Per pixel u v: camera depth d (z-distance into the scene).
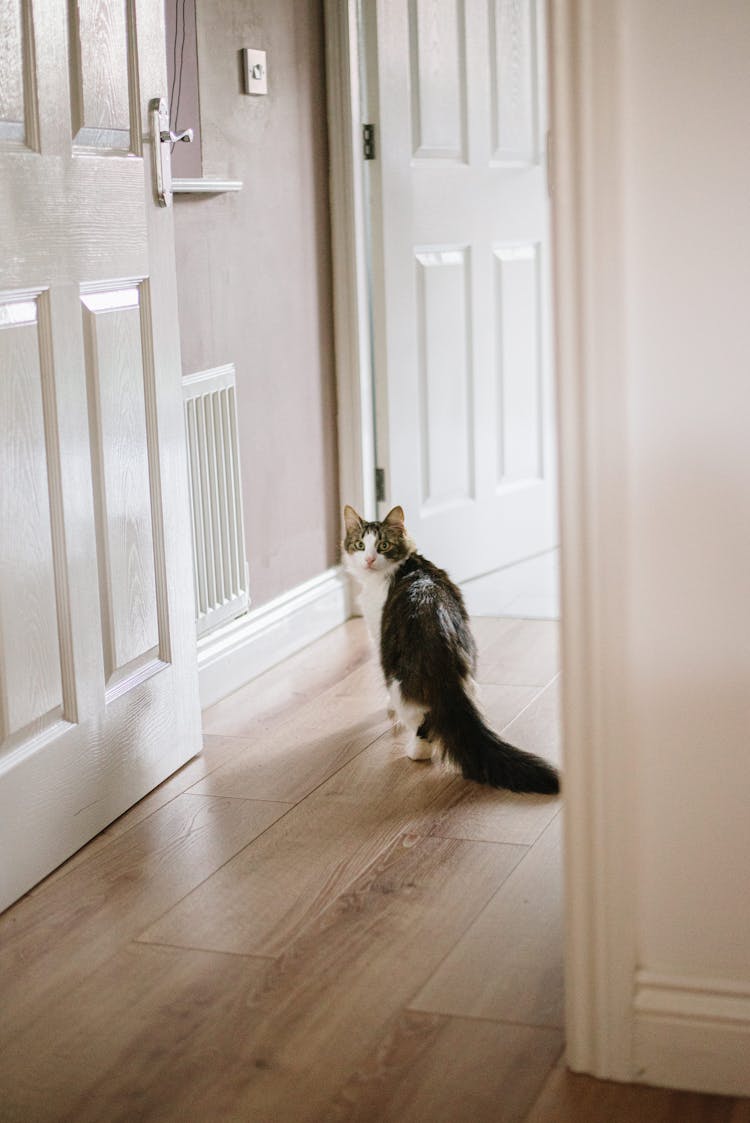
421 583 2.80
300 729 2.95
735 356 1.50
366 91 3.67
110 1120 1.58
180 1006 1.82
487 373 4.15
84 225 2.28
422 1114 1.57
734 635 1.55
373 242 3.75
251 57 3.29
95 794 2.38
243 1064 1.68
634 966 1.62
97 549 2.37
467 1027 1.75
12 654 2.10
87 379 2.32
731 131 1.46
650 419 1.53
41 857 2.21
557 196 1.51
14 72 2.07
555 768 2.54
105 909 2.11
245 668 3.32
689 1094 1.62
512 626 3.72
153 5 2.49
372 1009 1.80
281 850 2.31
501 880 2.17
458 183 3.95
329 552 3.85
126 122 2.43
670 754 1.58
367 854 2.29
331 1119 1.57
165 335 2.58
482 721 2.61
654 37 1.46
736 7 1.44
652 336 1.51
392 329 3.80
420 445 3.96
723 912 1.60
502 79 4.06
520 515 4.38
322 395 3.76
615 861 1.60
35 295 2.15
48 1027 1.78
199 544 3.10
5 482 2.07
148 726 2.57
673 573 1.55
